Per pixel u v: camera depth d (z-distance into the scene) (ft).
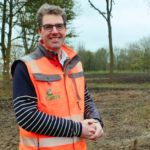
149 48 92.94
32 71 4.81
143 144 12.28
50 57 5.21
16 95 4.69
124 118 17.95
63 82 5.21
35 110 4.60
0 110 23.36
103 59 136.77
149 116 17.85
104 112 20.44
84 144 5.41
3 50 45.47
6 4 43.24
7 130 15.96
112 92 34.12
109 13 52.65
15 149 12.43
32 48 61.98
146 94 30.01
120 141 13.05
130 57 115.44
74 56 5.88
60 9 5.60
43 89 4.84
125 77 68.18
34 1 42.83
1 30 44.42
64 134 4.65
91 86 45.42
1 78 105.09
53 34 5.44
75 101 5.31
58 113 4.87
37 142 4.74
